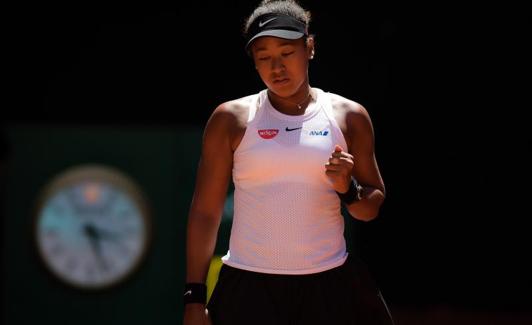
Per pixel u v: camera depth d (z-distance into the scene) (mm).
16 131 29344
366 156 10688
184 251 30281
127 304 29797
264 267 10094
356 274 10461
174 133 30562
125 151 30078
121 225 29828
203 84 36094
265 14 10156
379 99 37906
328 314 10133
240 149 10211
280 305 10109
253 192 10156
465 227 39062
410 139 38812
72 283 29328
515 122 38688
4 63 34062
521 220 39031
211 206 10523
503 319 38219
